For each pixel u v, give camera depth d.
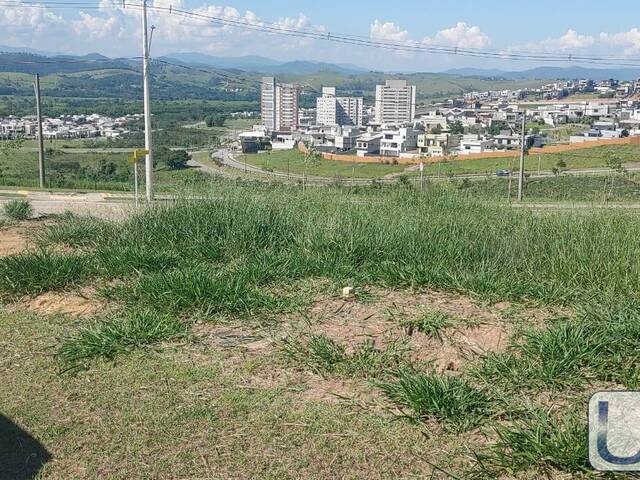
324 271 7.41
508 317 5.92
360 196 10.92
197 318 6.16
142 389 4.86
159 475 3.79
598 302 6.22
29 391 4.88
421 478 3.72
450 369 5.12
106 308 6.64
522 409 4.31
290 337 5.67
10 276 7.27
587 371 4.81
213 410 4.51
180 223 8.98
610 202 9.99
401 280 7.05
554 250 7.57
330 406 4.53
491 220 8.88
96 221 9.91
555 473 3.68
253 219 8.83
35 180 33.34
